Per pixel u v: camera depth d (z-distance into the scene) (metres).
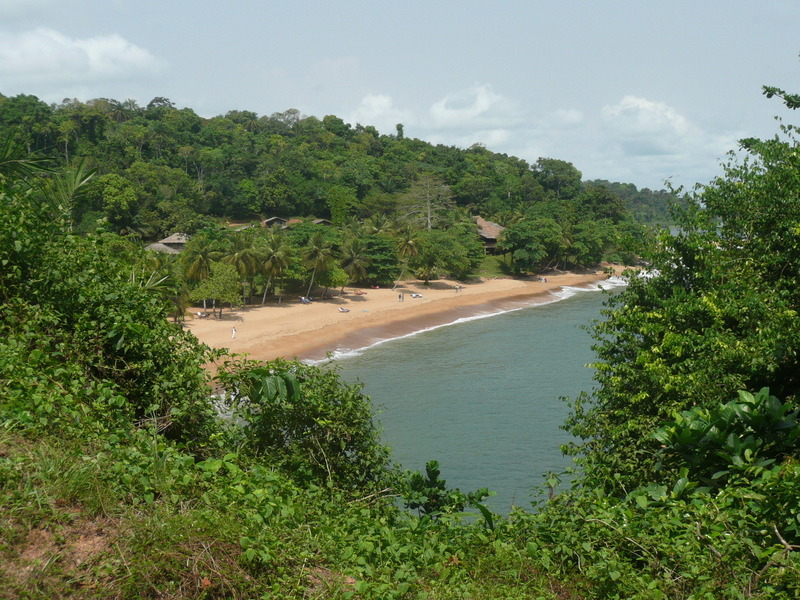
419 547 7.23
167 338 10.30
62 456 5.94
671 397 13.56
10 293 9.48
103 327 9.62
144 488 6.00
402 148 175.25
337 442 10.90
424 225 117.06
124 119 161.50
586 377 45.34
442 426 34.72
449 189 136.38
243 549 5.57
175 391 9.52
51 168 13.08
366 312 72.75
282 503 6.85
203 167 133.00
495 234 117.81
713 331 13.09
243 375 10.23
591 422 15.86
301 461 10.13
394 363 50.66
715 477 7.29
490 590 6.32
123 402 8.03
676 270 16.08
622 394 14.80
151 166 115.81
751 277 13.95
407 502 11.08
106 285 10.25
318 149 167.88
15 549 4.83
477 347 56.91
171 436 9.52
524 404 38.81
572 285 102.94
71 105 162.12
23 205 10.31
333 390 10.94
